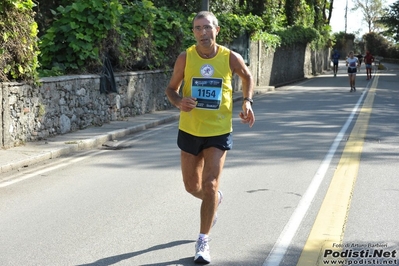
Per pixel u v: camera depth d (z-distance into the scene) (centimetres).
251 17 3412
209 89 612
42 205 838
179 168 1098
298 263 598
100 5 1711
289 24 5188
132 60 1955
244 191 905
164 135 1565
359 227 718
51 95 1420
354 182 958
